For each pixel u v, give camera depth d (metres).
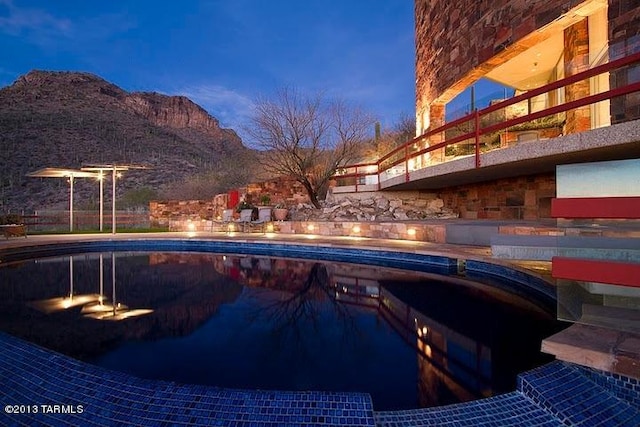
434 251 7.22
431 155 10.38
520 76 10.12
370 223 10.62
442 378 2.87
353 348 3.60
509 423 2.09
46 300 5.48
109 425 2.02
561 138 5.37
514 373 2.90
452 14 9.80
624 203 2.48
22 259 9.32
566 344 2.37
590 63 6.42
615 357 2.16
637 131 4.45
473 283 6.27
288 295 5.82
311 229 12.14
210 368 3.14
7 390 2.40
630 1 4.98
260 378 2.95
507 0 7.42
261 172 20.80
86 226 17.02
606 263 2.42
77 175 13.78
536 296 5.07
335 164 15.23
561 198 2.72
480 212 10.27
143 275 7.44
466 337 3.84
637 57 4.43
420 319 4.48
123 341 3.80
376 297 5.60
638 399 2.06
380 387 2.75
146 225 17.89
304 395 2.22
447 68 10.17
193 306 5.18
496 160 6.57
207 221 14.53
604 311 2.78
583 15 6.20
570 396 2.17
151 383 2.38
